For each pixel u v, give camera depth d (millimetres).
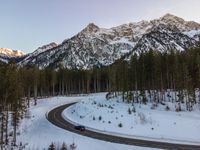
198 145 47188
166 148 44938
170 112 71688
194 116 67688
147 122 62562
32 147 50250
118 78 94750
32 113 83062
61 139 53500
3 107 54281
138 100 88875
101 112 73938
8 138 57344
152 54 86812
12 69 56688
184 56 91438
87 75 148875
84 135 56375
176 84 81625
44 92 144625
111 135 56438
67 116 80125
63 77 145125
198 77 84375
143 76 85688
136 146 46781
